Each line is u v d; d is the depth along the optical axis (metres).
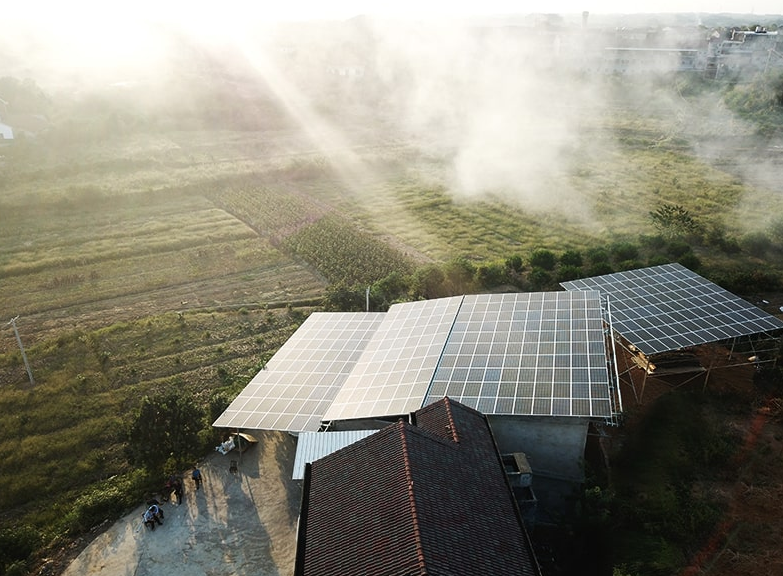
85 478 36.59
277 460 36.31
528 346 36.41
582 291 41.50
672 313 42.59
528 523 29.05
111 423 41.16
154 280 63.31
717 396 38.28
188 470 35.97
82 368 47.62
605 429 36.75
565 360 34.62
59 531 32.38
